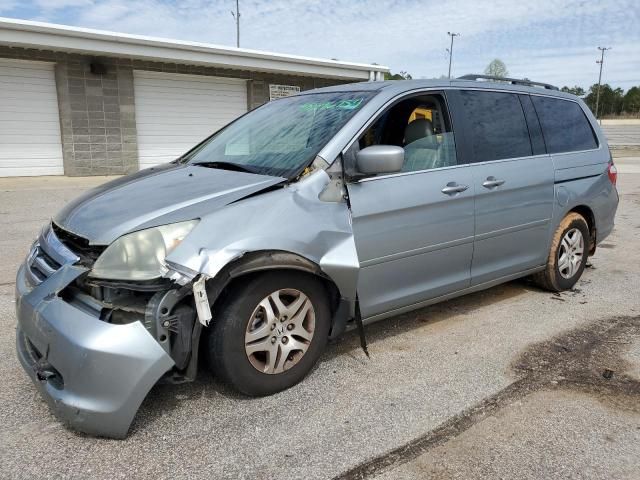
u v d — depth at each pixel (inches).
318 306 121.6
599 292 195.5
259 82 657.6
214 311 108.7
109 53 514.9
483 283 161.9
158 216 105.0
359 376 129.4
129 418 98.0
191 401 116.3
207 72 610.2
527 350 145.4
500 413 114.3
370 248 127.9
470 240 151.4
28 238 272.8
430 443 103.5
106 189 130.1
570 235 190.5
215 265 100.3
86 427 97.7
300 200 116.3
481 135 156.7
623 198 446.0
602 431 107.8
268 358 115.9
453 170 146.0
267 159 131.6
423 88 146.0
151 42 528.1
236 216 107.7
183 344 101.2
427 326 161.3
